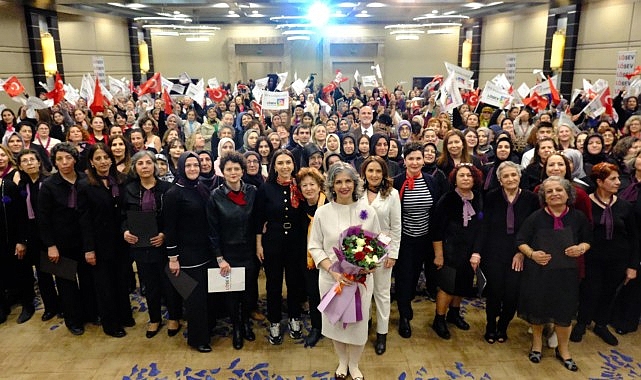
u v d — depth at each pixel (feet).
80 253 13.41
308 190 12.01
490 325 12.95
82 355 12.50
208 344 12.72
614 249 12.38
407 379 11.43
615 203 12.37
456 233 12.51
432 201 12.99
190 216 12.03
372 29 74.49
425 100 43.39
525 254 11.61
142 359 12.32
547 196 11.18
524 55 55.26
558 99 29.63
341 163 10.64
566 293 11.34
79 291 13.65
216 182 14.46
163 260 12.88
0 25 40.16
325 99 45.50
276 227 12.53
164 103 29.73
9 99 39.75
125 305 13.79
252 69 77.25
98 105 23.82
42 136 19.58
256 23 71.31
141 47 66.13
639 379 11.34
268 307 12.99
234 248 12.36
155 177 12.93
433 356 12.36
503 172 12.00
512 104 31.71
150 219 12.54
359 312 10.37
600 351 12.56
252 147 18.38
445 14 59.88
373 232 10.49
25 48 43.32
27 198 13.88
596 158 16.07
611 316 13.43
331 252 10.64
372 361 12.15
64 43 50.72
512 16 57.16
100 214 12.63
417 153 12.85
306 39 71.67
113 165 13.17
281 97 25.64
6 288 14.56
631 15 39.11
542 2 44.62
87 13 51.80
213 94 36.78
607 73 41.98
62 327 13.97
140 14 56.54
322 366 11.99
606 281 12.72
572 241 11.20
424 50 74.64
